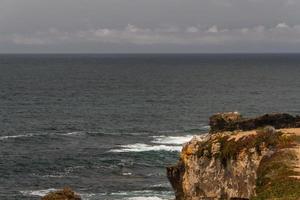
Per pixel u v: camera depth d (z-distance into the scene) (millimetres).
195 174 42281
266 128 40188
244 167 37625
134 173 74938
